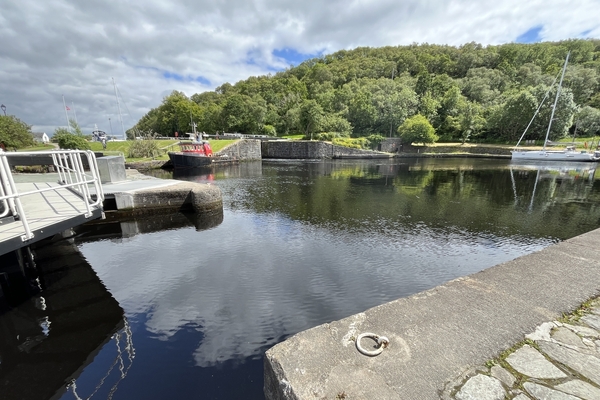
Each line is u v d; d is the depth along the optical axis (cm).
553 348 175
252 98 6594
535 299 222
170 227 846
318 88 7600
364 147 4462
